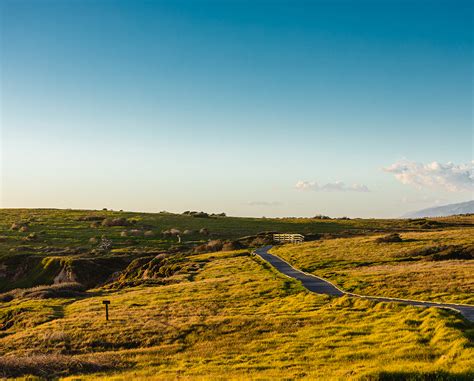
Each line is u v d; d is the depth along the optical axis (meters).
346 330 27.81
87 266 82.69
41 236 115.56
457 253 60.84
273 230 127.31
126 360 26.52
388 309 32.00
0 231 123.19
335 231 123.94
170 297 46.03
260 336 29.42
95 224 134.75
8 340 34.50
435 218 152.00
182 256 85.50
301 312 34.78
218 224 141.00
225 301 42.28
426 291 40.03
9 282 83.81
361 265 60.84
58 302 50.03
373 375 16.98
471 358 18.42
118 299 47.69
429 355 20.67
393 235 81.62
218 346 28.17
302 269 61.25
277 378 19.03
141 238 114.62
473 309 32.16
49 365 24.53
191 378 20.52
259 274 57.16
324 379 17.89
